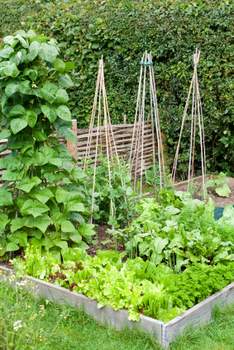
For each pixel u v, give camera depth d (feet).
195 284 13.38
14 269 14.93
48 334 12.01
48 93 15.14
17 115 15.10
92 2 29.91
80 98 29.84
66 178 16.30
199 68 25.89
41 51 15.10
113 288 12.98
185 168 27.32
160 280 13.60
